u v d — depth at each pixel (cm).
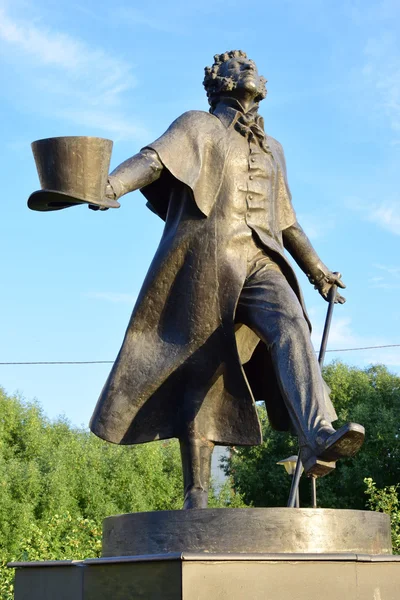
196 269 498
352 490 3036
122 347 502
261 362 536
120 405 494
